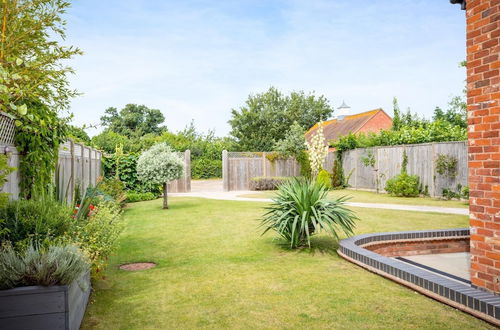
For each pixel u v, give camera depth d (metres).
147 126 49.66
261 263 5.42
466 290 3.54
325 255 5.85
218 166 29.62
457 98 26.95
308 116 49.22
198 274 4.93
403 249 6.28
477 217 3.81
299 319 3.39
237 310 3.64
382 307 3.63
